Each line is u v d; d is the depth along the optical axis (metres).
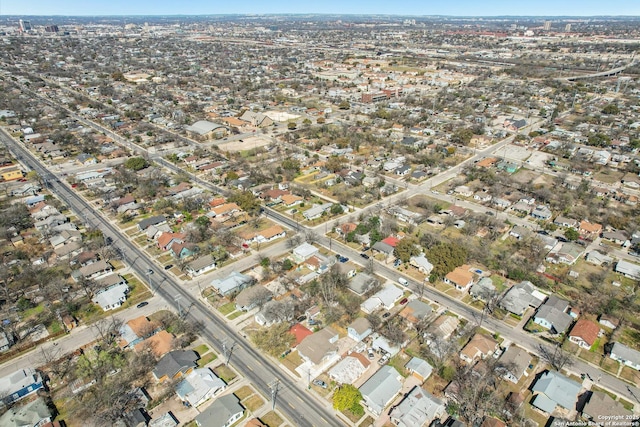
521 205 135.62
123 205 134.12
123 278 100.81
